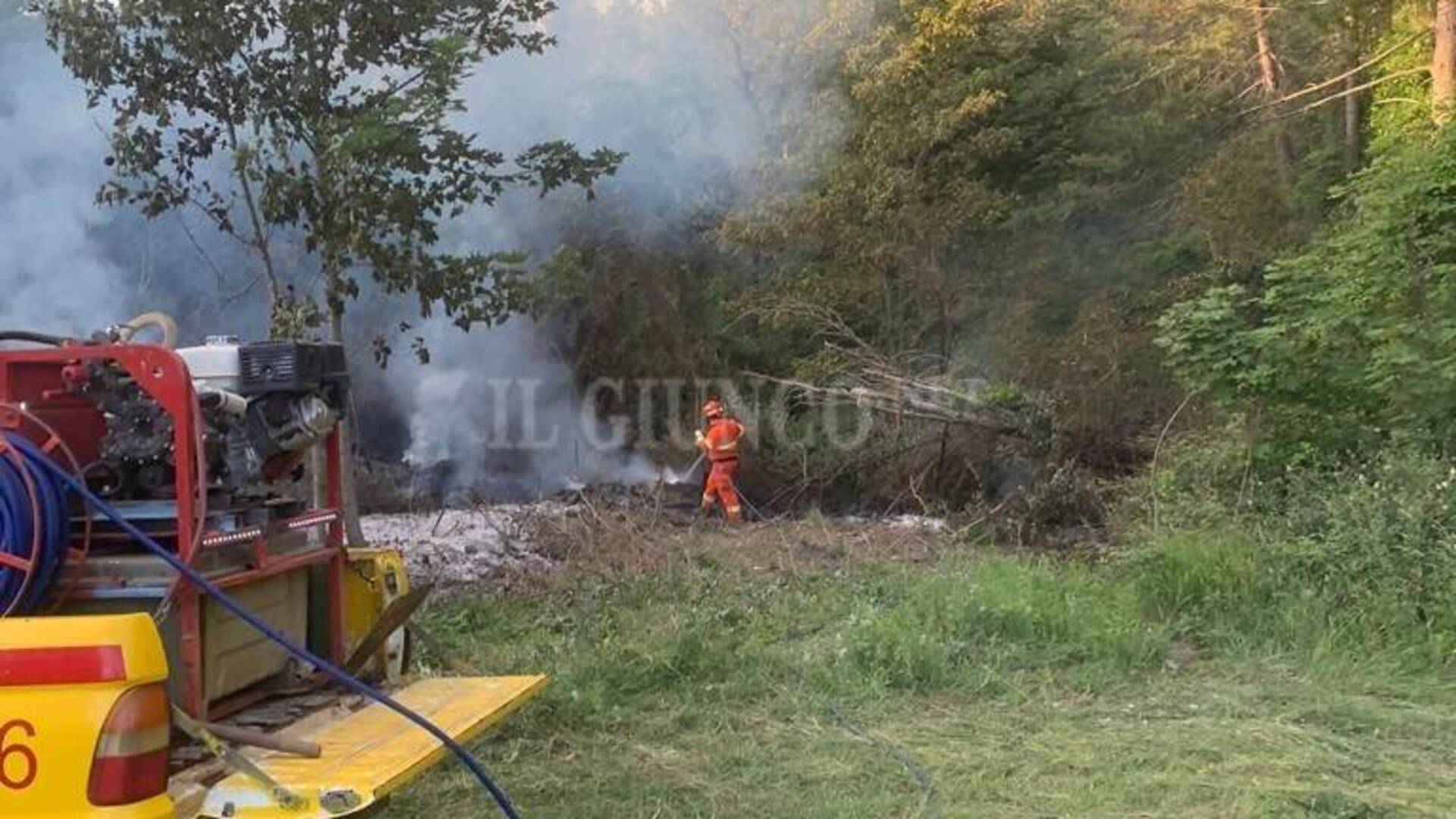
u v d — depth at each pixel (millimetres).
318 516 4336
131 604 3535
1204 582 7484
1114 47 20531
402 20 8875
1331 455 8602
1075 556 10055
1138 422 13648
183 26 8539
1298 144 19953
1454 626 6699
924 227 18750
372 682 4555
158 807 2943
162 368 3510
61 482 3461
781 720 6062
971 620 7223
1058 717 6023
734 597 8859
